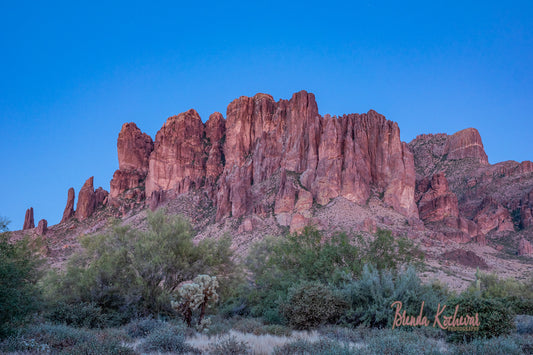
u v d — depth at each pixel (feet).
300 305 60.18
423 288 60.64
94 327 66.39
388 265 81.66
